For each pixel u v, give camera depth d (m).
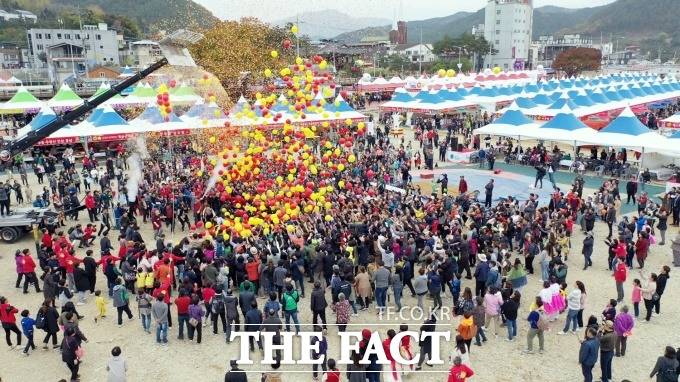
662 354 12.00
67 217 22.69
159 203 21.48
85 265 15.00
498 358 11.99
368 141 36.09
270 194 15.11
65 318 11.33
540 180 26.91
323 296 12.90
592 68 122.94
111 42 100.50
